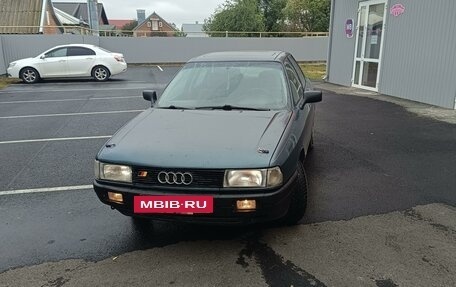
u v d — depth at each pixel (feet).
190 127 11.30
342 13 42.63
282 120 11.75
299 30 139.54
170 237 11.16
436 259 9.76
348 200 13.43
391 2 33.99
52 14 102.78
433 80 30.04
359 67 40.16
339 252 10.16
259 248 10.46
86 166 17.56
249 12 127.13
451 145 19.86
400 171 16.24
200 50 89.25
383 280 8.95
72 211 12.92
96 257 10.18
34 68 51.75
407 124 24.41
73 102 35.91
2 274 9.47
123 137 11.00
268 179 9.30
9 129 25.11
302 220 11.98
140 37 85.40
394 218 12.04
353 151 19.08
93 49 53.98
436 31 29.25
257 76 14.30
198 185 9.34
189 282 9.04
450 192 14.06
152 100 14.76
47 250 10.55
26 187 15.08
